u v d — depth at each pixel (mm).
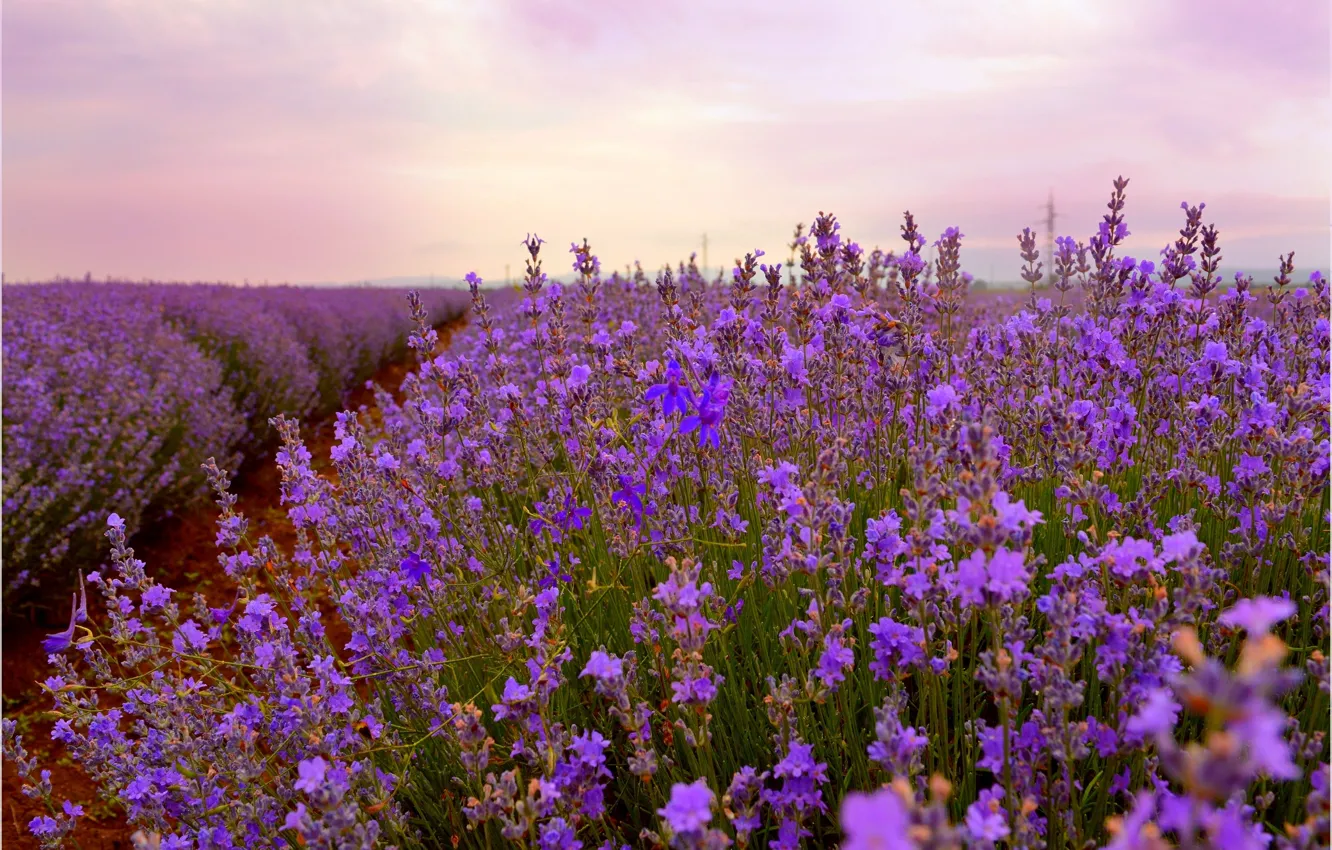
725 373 2875
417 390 3461
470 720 1786
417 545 3137
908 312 3027
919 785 1713
